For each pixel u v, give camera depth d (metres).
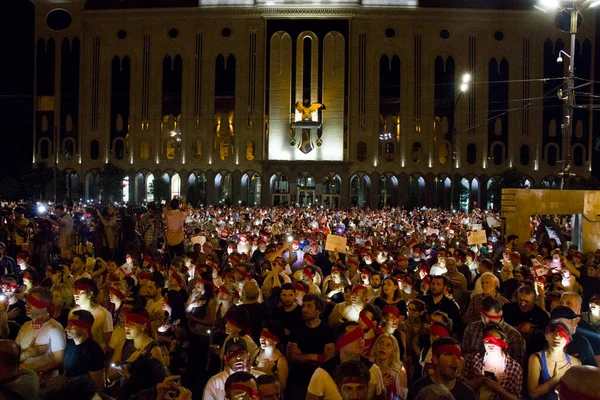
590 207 21.36
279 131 66.19
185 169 66.75
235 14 66.06
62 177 65.94
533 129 65.06
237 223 28.92
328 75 65.94
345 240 14.40
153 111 67.12
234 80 66.56
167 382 4.54
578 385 3.12
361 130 65.75
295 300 8.18
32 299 6.90
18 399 4.72
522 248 19.95
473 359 6.20
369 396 5.58
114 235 18.30
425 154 65.56
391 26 65.75
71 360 6.41
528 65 65.25
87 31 67.25
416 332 8.28
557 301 9.19
